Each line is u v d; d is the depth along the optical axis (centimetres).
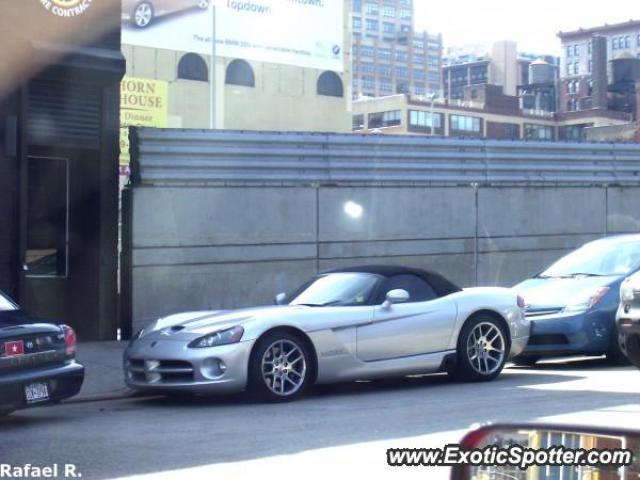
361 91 18662
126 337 1396
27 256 1384
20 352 783
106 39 1377
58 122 1344
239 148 1476
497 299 1057
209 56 6112
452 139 1658
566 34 15925
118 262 1448
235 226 1465
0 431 779
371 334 957
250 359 888
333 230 1544
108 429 781
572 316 1138
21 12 1299
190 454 668
